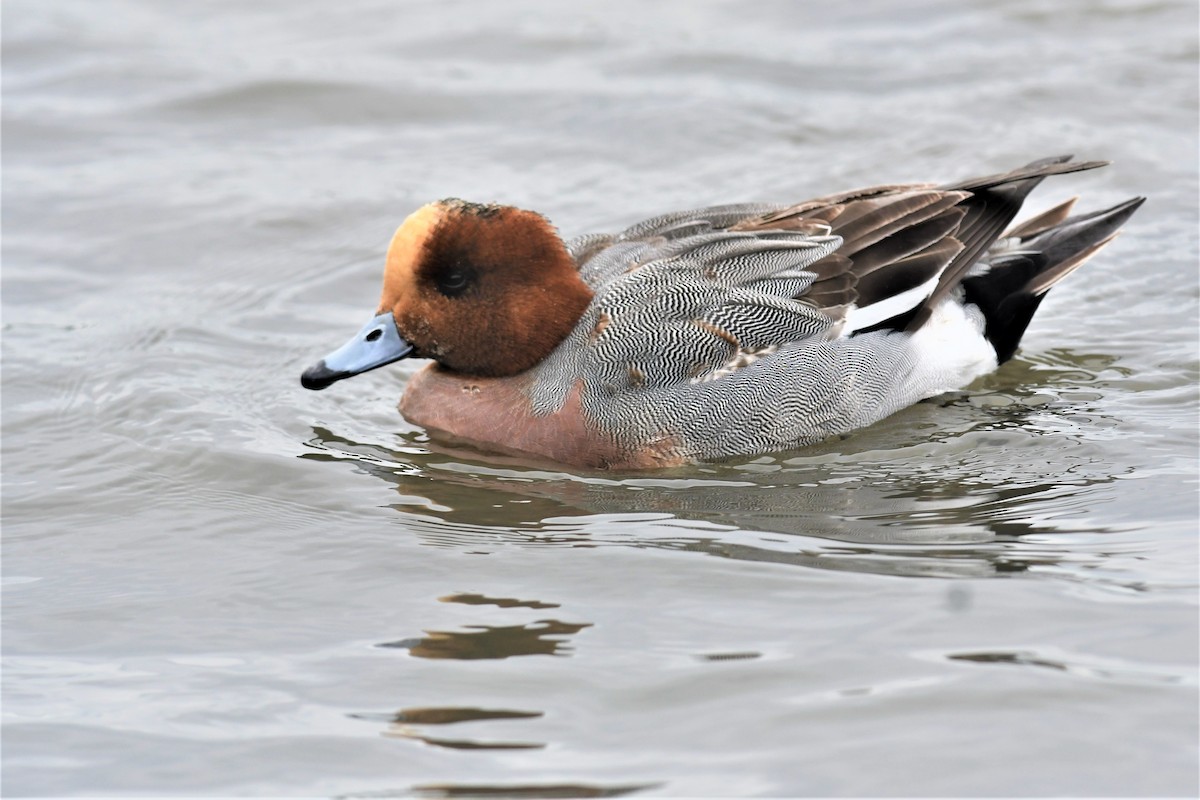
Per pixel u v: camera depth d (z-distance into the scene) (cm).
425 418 1382
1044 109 1914
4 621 1064
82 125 1961
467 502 1234
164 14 2262
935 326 1389
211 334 1556
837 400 1326
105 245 1722
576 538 1155
